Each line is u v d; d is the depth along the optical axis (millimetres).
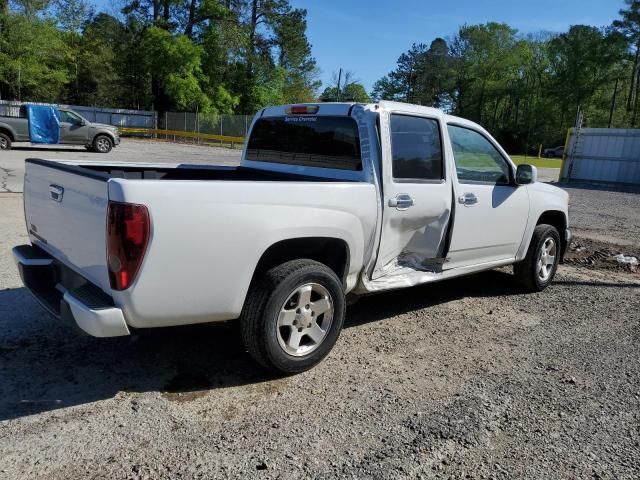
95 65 49969
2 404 3119
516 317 5238
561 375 3955
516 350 4398
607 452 3008
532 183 5355
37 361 3672
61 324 4289
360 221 3900
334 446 2908
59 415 3051
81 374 3539
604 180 22562
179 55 40500
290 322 3545
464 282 6438
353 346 4285
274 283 3377
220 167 5184
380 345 4336
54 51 41500
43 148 20953
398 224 4289
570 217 12539
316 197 3576
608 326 5098
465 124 4957
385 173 4090
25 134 19188
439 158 4605
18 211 8578
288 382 3607
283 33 47625
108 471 2594
